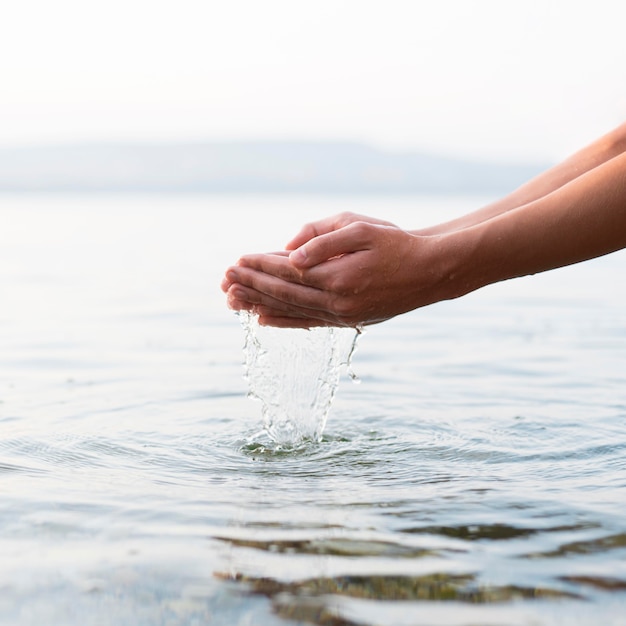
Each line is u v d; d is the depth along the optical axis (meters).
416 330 4.48
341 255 1.51
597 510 1.48
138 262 8.27
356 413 2.46
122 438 2.12
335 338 2.23
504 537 1.35
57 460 1.89
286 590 1.15
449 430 2.22
